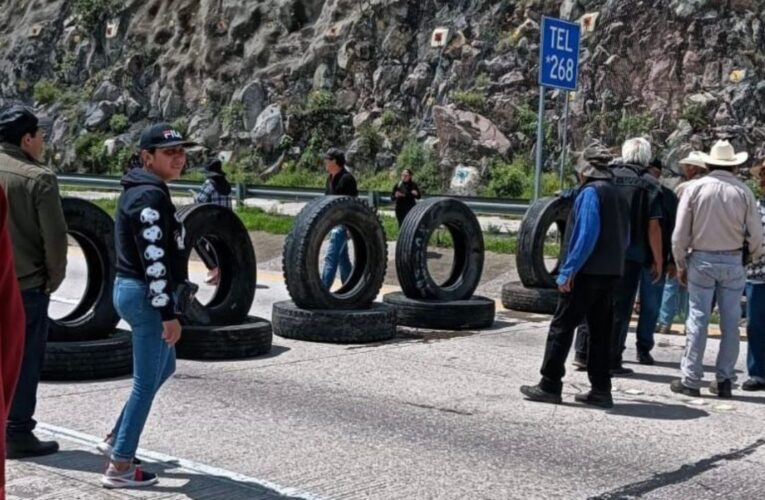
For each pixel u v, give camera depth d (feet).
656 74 88.94
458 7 105.29
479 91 96.37
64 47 131.13
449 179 90.84
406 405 24.50
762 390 27.27
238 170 104.83
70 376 26.22
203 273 53.62
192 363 29.40
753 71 86.22
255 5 118.52
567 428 22.59
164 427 21.83
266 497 17.12
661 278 29.40
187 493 17.22
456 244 39.14
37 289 18.86
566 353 25.00
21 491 17.04
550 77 42.78
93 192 98.17
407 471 18.90
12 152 18.85
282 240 62.69
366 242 35.01
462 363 30.19
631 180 28.35
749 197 25.58
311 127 105.09
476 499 17.33
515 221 71.36
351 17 109.91
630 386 27.73
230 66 116.47
